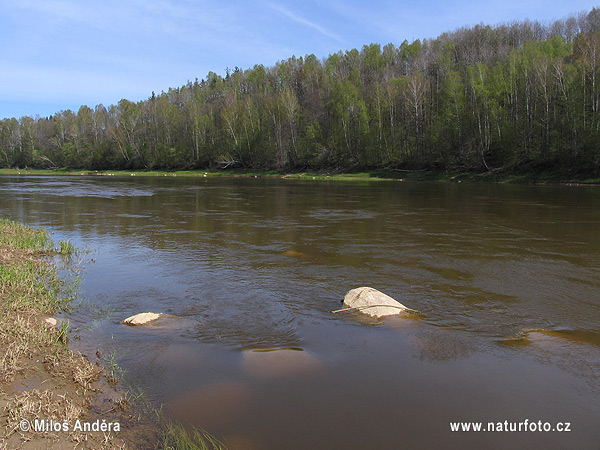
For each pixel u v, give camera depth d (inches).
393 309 254.2
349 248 447.5
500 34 3289.9
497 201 929.5
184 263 382.6
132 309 263.0
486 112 1968.5
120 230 562.9
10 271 317.7
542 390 168.4
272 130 2888.8
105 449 130.6
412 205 866.1
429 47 3432.6
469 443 135.6
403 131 2390.5
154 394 163.3
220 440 135.6
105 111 4244.6
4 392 160.9
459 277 336.8
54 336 213.6
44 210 792.3
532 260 392.5
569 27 3198.8
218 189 1416.1
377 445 134.2
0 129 4163.4
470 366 187.9
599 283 319.9
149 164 3368.6
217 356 196.2
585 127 1605.6
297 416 149.4
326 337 218.8
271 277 335.9
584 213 708.0
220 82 4407.0
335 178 2326.5
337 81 2945.4
